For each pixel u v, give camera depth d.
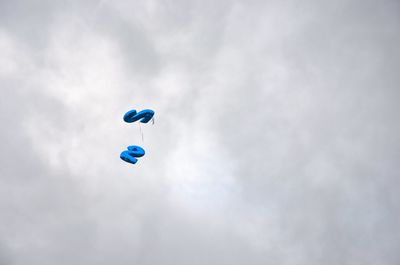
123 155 54.97
